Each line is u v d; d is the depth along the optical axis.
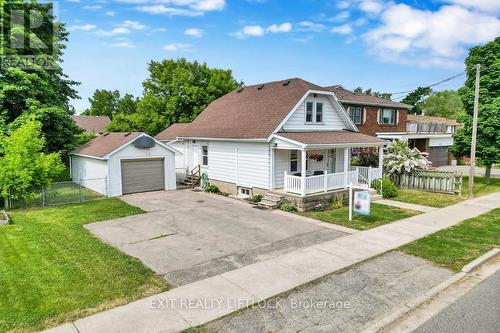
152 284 7.34
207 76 39.25
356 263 8.55
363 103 27.28
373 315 6.14
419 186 19.78
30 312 6.14
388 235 10.92
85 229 11.58
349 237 10.71
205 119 22.88
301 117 17.91
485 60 22.06
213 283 7.38
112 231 11.38
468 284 7.56
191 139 21.44
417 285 7.37
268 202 15.54
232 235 10.98
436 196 18.03
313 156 17.83
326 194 15.45
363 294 6.93
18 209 14.73
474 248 9.70
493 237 10.71
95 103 80.38
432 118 43.84
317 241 10.35
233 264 8.48
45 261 8.60
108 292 6.95
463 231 11.38
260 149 16.75
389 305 6.51
